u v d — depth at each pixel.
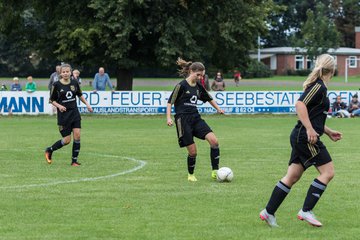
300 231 15.11
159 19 67.81
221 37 71.56
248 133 42.69
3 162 27.56
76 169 25.41
